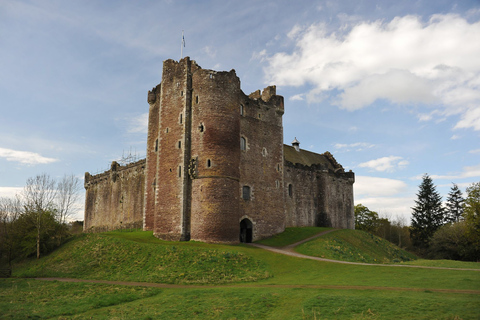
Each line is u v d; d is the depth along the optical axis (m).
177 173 44.00
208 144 42.88
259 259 35.56
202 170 42.38
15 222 50.50
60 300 25.36
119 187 67.44
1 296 26.89
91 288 28.53
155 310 21.69
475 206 52.56
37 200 48.81
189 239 42.31
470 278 23.05
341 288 23.05
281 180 54.09
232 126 44.28
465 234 53.81
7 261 46.44
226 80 44.94
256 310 20.33
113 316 21.00
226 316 19.83
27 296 26.81
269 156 52.75
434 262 33.91
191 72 46.56
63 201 52.62
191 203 42.84
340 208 74.75
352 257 41.81
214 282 29.20
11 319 21.05
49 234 47.31
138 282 30.12
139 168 61.59
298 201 65.75
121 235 45.66
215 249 36.81
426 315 16.59
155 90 53.47
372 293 21.03
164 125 47.22
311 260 35.00
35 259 43.78
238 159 44.56
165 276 31.16
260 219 49.38
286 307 20.16
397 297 19.39
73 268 36.03
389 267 29.48
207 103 44.00
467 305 17.19
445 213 81.00
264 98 57.31
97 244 41.62
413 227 83.75
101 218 72.75
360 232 61.62
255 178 49.88
